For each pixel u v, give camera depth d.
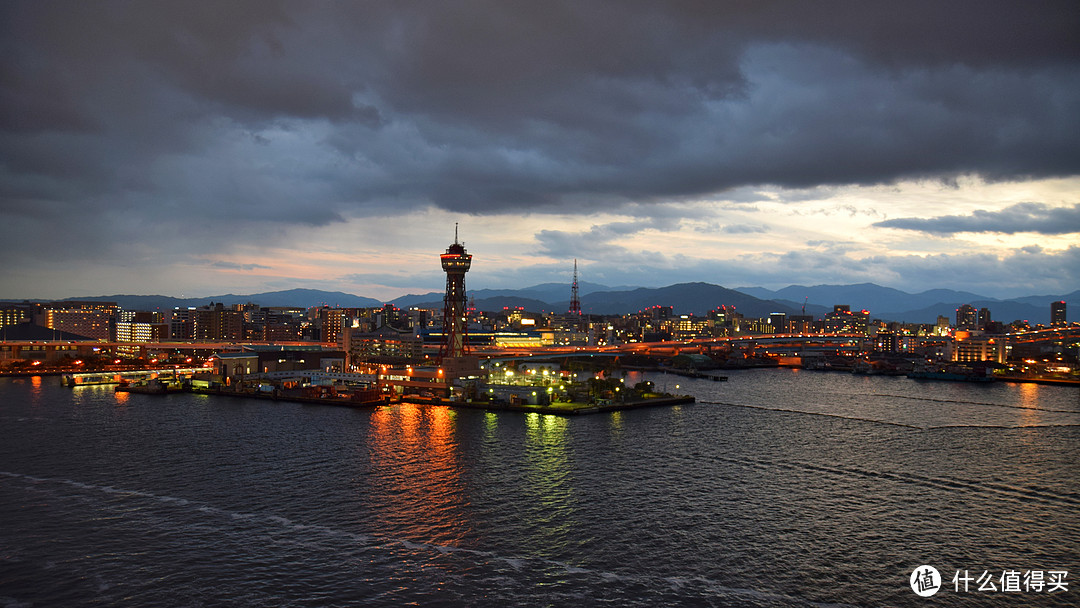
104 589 111.62
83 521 140.75
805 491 165.62
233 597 109.31
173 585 113.00
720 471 184.25
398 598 109.44
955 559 125.44
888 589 113.69
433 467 184.75
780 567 121.31
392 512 147.00
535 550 127.62
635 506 152.25
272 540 131.25
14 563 120.75
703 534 135.88
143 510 147.38
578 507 151.12
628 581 115.56
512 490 163.50
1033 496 163.62
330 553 125.56
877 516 147.62
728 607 107.19
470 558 124.00
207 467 183.38
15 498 155.12
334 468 183.00
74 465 185.12
